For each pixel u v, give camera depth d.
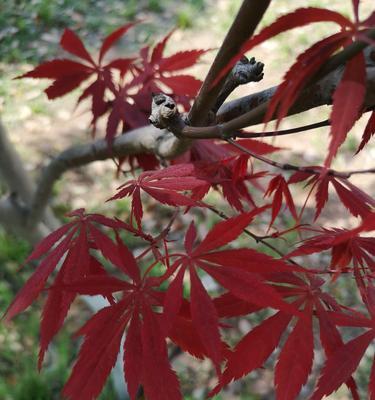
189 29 1.46
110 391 0.74
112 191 1.10
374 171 0.20
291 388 0.18
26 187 0.61
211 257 0.19
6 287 0.92
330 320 0.19
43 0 1.54
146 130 0.32
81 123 1.25
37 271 0.21
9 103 1.27
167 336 0.18
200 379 0.83
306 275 0.20
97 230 0.21
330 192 1.09
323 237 0.22
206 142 0.34
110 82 0.35
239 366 0.18
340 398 0.79
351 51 0.14
